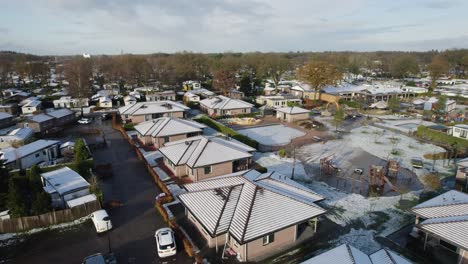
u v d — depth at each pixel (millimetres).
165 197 30000
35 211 26531
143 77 130750
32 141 48844
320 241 23922
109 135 55062
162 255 22141
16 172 35469
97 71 165250
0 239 24672
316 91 87688
